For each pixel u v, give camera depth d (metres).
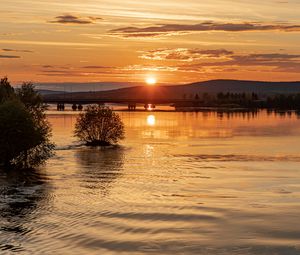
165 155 107.69
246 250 41.66
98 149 116.56
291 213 53.66
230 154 111.06
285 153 113.69
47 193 64.12
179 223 49.84
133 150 116.00
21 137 82.62
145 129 190.25
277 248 42.12
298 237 45.12
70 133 159.75
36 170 83.31
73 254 40.78
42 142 87.44
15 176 76.94
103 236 45.50
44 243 43.50
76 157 101.38
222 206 57.16
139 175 80.00
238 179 76.81
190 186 70.50
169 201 60.00
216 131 182.62
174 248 42.22
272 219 51.16
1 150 82.88
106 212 54.25
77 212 54.28
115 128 127.31
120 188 68.50
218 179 76.81
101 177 77.31
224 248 42.12
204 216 52.50
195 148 123.00
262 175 81.12
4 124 82.38
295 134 171.00
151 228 48.09
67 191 65.75
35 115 93.88
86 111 127.12
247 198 61.78
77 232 46.81
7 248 42.12
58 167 87.00
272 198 61.81
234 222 50.06
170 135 161.88
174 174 81.50
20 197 61.50
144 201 60.09
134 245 43.03
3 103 89.00
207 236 45.50
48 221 50.44
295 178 78.00
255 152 115.38
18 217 51.97
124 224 49.47
